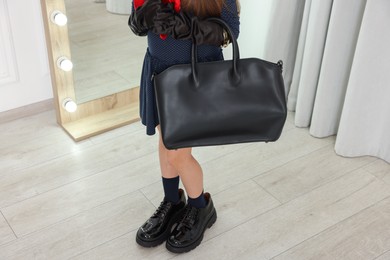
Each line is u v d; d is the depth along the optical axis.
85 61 2.35
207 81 1.41
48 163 2.19
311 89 2.33
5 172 2.12
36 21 2.34
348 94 2.12
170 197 1.80
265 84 1.42
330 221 1.90
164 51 1.45
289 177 2.13
